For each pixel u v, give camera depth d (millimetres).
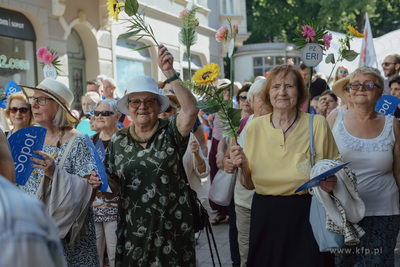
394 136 3791
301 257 3145
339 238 3064
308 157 3203
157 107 3441
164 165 3316
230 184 4488
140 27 3275
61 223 3236
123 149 3408
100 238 4848
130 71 15844
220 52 23031
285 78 3234
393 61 7398
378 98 3832
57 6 12180
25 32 11648
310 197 3193
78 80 13836
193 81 3170
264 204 3266
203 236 6684
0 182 1116
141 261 3262
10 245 991
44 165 3217
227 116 3244
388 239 3781
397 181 3848
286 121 3289
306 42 3730
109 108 5141
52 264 1066
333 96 6195
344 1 30938
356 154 3775
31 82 11898
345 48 3971
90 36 13875
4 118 5535
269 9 36844
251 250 3293
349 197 3090
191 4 19250
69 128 3619
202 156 3795
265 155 3266
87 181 3373
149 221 3270
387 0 36375
